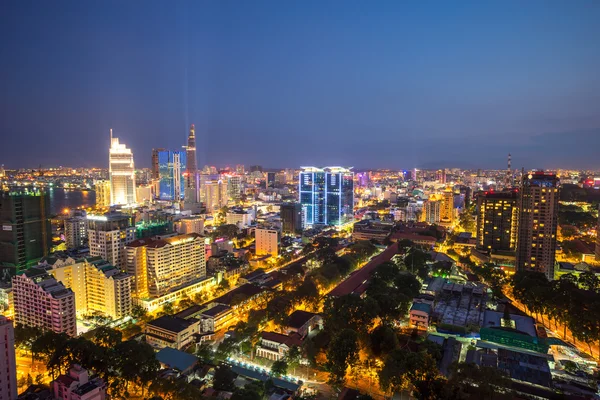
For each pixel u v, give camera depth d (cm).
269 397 19262
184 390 18412
